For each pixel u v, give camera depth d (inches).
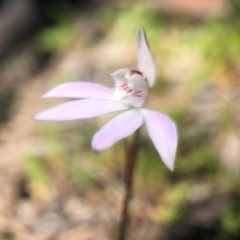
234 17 14.8
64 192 11.7
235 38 14.2
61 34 16.8
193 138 12.4
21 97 14.1
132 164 9.5
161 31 15.7
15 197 11.6
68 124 12.9
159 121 9.0
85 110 9.1
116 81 9.4
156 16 16.2
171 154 8.7
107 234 11.1
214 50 14.0
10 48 16.1
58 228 11.2
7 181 11.8
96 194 11.7
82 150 12.4
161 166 12.0
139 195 11.7
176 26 15.9
